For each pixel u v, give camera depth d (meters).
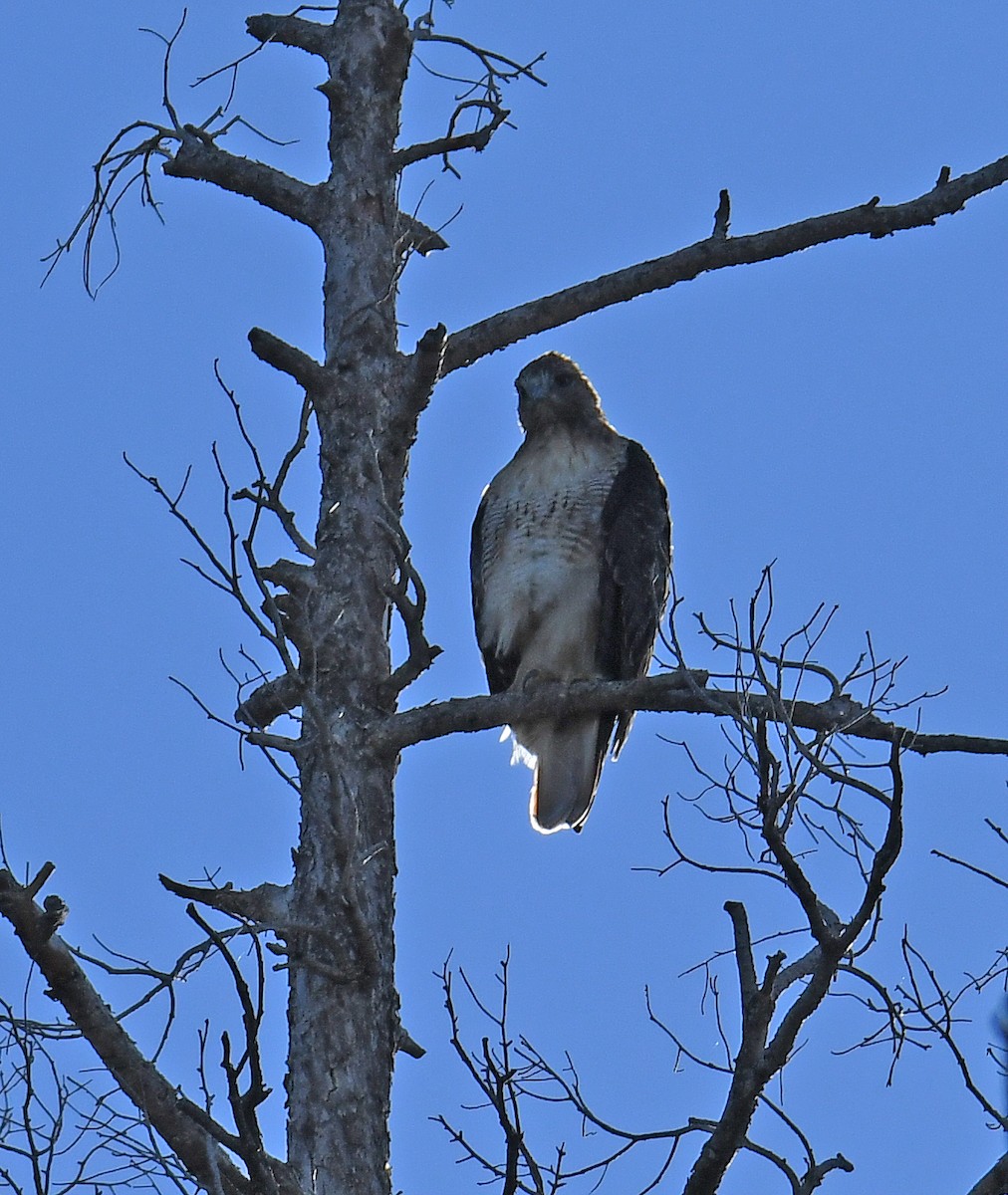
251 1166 9.09
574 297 14.26
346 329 13.67
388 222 14.10
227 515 9.57
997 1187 9.35
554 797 14.46
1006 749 12.33
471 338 14.19
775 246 14.29
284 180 14.25
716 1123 9.94
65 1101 8.74
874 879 9.29
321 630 12.68
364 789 12.20
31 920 9.40
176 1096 9.67
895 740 9.26
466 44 14.52
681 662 10.11
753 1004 9.60
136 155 14.23
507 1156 9.16
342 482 13.24
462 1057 9.29
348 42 14.52
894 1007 9.63
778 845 9.33
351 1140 11.23
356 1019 11.46
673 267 14.27
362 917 11.14
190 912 8.82
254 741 10.38
